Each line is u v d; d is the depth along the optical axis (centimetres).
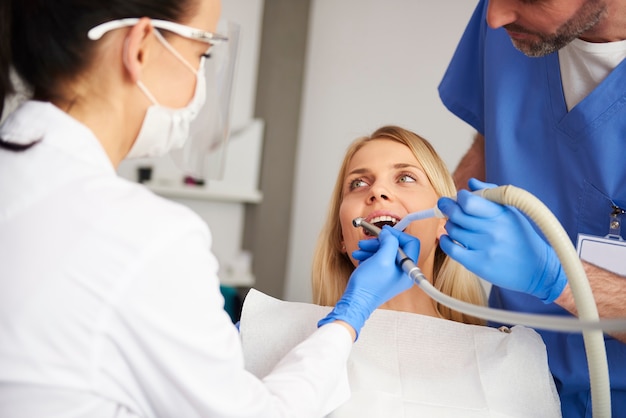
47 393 70
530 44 111
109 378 72
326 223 138
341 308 96
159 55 82
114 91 80
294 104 359
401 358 114
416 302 130
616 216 116
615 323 71
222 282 349
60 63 77
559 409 112
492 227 94
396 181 130
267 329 115
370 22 298
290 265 362
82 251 70
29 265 70
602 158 117
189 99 87
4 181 75
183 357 72
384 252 99
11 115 80
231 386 75
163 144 88
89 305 69
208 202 366
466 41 148
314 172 342
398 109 273
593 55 115
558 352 122
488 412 108
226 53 96
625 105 115
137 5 78
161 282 71
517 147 129
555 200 125
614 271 111
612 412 116
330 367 88
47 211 72
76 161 76
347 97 311
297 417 81
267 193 359
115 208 73
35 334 69
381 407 106
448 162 244
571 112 120
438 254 134
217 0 87
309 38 358
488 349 115
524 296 128
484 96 139
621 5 106
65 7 76
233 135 357
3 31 76
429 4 258
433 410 107
